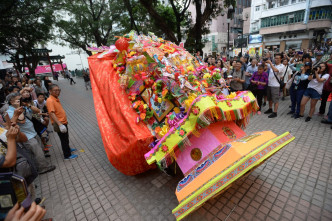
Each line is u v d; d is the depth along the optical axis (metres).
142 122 3.09
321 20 26.59
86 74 15.47
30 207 1.32
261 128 5.00
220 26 38.69
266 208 2.54
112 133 3.32
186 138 2.39
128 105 3.26
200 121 2.22
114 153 3.10
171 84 2.67
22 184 1.33
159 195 2.97
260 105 6.11
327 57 6.43
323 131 4.56
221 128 2.58
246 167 1.80
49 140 5.63
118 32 16.45
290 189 2.83
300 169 3.25
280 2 29.92
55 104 3.94
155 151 2.60
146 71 3.25
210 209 2.58
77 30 14.84
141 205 2.81
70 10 13.70
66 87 19.62
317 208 2.49
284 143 2.16
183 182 2.24
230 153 1.98
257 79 5.89
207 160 2.20
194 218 2.49
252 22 35.31
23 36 13.38
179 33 10.28
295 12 28.55
